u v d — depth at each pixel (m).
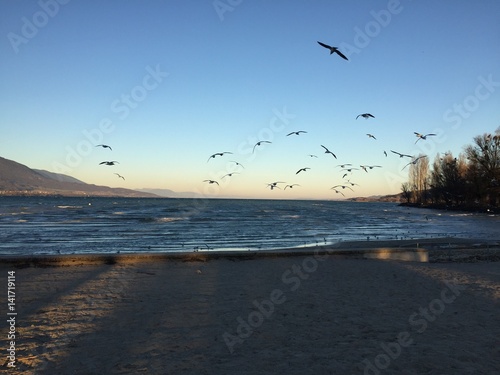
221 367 5.63
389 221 54.91
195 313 8.25
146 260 13.77
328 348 6.43
